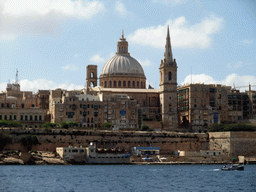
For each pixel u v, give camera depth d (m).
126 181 169.25
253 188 157.00
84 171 197.00
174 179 176.25
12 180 163.50
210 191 150.38
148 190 150.88
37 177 172.75
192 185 162.25
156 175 187.75
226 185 163.00
